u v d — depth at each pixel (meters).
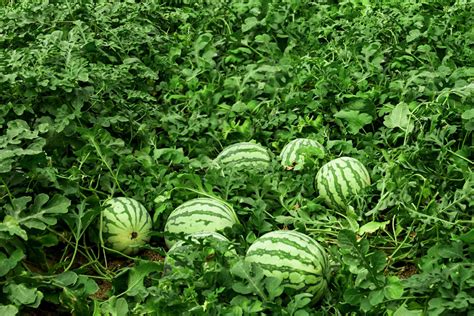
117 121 4.96
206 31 6.61
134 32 5.98
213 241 3.80
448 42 6.00
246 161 4.78
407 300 3.55
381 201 4.29
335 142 4.91
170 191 4.41
